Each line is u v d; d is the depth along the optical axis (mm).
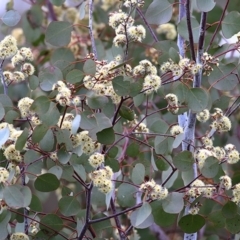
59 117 1501
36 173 1568
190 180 1678
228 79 1731
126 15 1618
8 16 1721
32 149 1528
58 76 1624
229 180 1545
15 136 1505
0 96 1639
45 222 1608
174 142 1624
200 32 1622
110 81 1512
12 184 1488
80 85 1528
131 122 1729
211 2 1602
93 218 1653
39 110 1487
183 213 1627
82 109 1530
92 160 1496
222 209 1559
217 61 1668
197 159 1563
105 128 1497
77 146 1531
